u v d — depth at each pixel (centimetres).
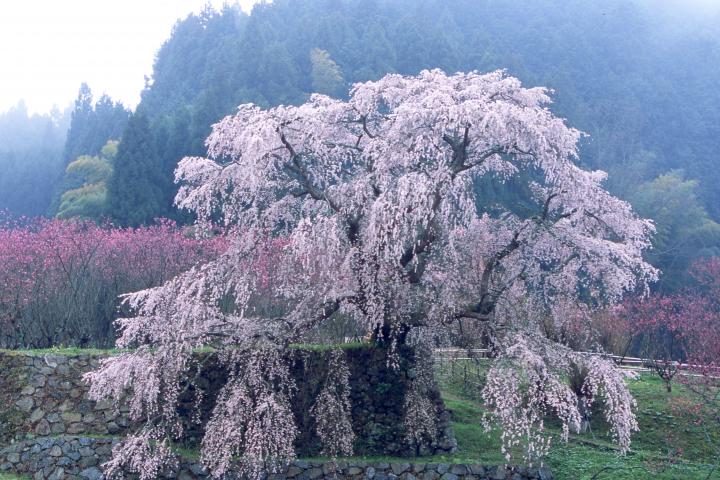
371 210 1123
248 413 1068
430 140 1119
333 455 1177
